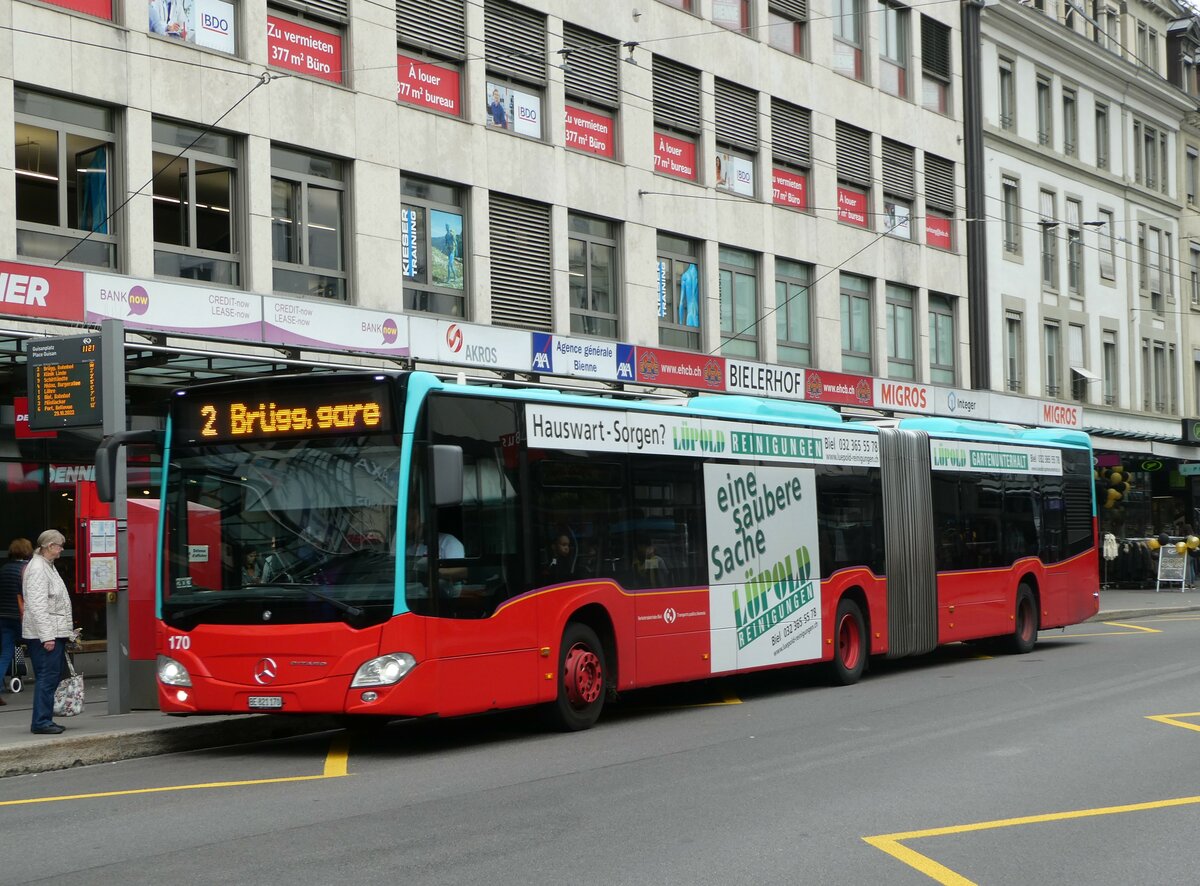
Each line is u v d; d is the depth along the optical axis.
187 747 12.55
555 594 12.67
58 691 13.20
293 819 8.64
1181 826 8.16
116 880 7.02
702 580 14.64
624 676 13.51
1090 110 43.72
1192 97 49.03
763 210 30.12
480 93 23.69
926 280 35.56
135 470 18.88
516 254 24.44
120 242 18.61
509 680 12.06
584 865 7.20
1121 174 45.19
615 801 9.05
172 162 19.33
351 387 11.53
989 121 38.41
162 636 11.81
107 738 11.91
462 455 11.31
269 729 13.35
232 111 19.86
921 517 18.75
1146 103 46.75
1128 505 43.81
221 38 20.03
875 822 8.27
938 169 36.47
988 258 37.97
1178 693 14.87
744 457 15.51
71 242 18.09
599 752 11.49
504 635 12.02
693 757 11.02
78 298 15.44
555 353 22.78
